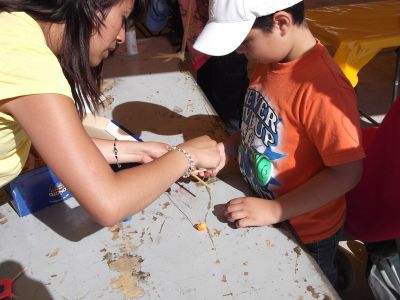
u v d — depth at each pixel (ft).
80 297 2.35
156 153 3.32
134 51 5.24
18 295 2.37
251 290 2.35
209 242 2.68
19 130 2.37
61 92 1.98
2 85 1.89
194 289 2.36
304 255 2.57
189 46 5.46
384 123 3.23
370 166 3.40
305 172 3.05
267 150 3.12
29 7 2.07
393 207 3.21
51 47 2.25
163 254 2.60
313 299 2.29
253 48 2.90
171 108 4.17
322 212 3.27
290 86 2.89
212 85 6.61
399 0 7.14
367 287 4.92
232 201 2.91
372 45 5.54
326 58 2.83
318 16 6.59
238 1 2.69
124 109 4.15
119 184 2.19
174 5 6.52
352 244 5.48
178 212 2.93
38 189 2.86
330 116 2.65
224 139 3.73
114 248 2.65
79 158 2.01
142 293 2.35
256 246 2.64
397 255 3.56
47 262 2.57
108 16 2.20
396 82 7.34
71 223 2.85
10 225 2.86
